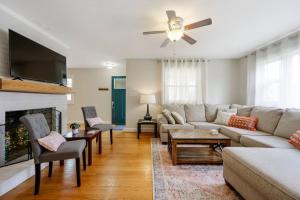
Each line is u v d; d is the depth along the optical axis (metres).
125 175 2.48
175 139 2.81
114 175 2.48
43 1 2.26
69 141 2.51
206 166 2.77
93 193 2.02
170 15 2.28
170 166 2.78
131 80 5.48
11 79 2.33
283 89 3.53
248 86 4.74
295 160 1.70
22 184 2.21
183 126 4.12
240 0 2.24
